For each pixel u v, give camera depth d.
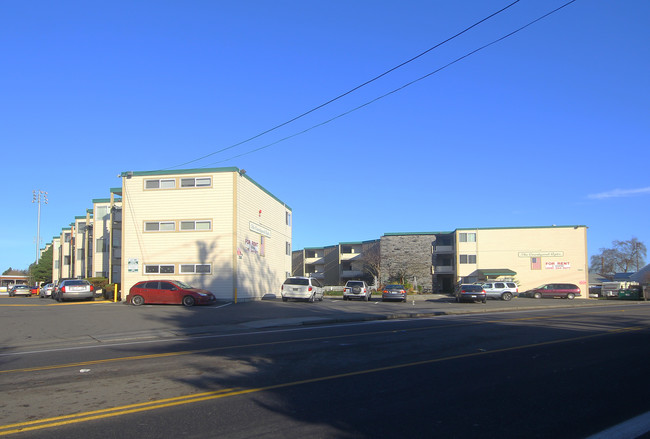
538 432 5.85
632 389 7.92
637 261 89.06
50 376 8.98
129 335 15.89
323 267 82.12
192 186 33.19
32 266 84.75
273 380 8.50
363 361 10.35
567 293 49.72
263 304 30.08
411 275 62.75
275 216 41.72
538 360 10.46
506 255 58.06
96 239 44.38
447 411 6.64
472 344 12.90
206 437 5.63
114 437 5.63
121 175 33.50
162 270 32.78
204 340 14.44
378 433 5.77
